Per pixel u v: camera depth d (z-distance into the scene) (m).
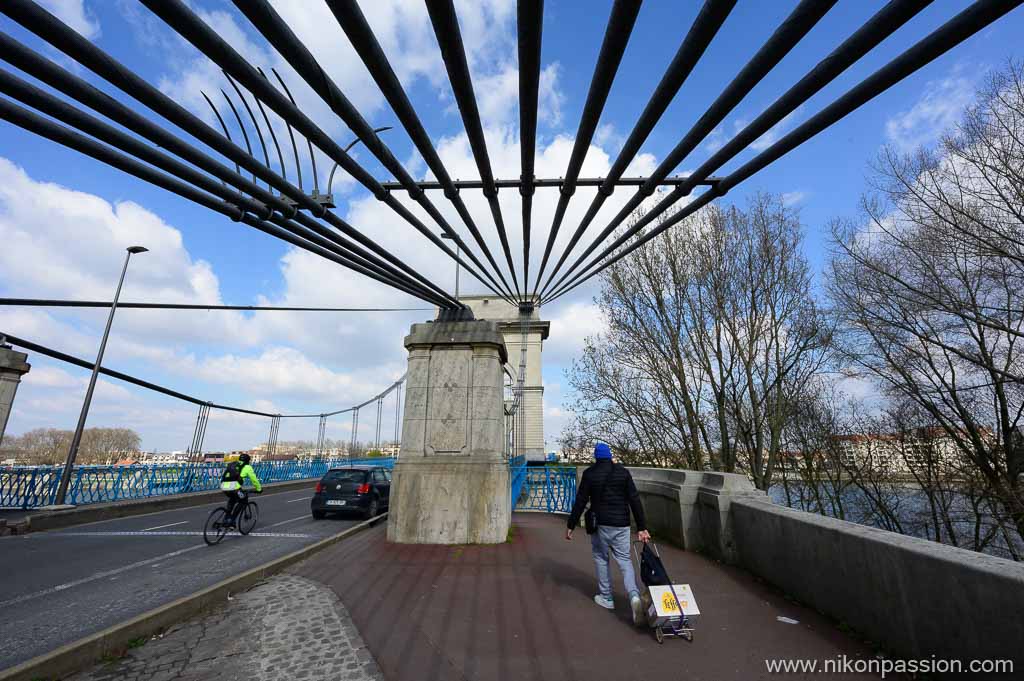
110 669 3.22
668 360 16.77
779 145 2.84
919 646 2.71
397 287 5.98
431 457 7.34
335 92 2.12
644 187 3.60
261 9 1.51
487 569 5.49
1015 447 13.56
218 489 16.97
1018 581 2.13
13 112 2.12
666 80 2.23
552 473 11.86
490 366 7.65
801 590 3.99
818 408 17.14
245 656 3.38
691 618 3.77
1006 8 1.56
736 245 17.38
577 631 3.66
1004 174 12.82
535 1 1.69
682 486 6.26
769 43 1.85
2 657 3.71
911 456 15.98
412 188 3.52
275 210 3.64
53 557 7.23
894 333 15.37
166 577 6.03
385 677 3.03
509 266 6.20
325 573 5.40
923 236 14.60
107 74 1.82
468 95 2.40
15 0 1.40
